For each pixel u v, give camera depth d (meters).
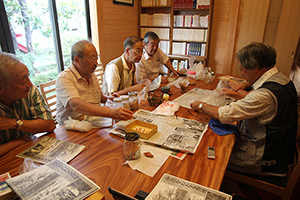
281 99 1.13
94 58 1.40
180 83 1.97
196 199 0.70
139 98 1.73
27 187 0.72
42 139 1.13
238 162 1.35
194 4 3.52
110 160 0.94
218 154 0.99
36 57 2.57
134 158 0.93
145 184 0.79
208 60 3.93
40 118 1.22
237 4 3.36
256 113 1.16
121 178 0.82
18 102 1.21
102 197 0.69
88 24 3.21
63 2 2.79
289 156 1.24
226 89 1.86
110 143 1.08
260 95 1.14
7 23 2.13
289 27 3.13
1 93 1.03
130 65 2.11
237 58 1.32
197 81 2.41
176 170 0.87
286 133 1.19
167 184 0.78
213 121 1.29
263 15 3.27
